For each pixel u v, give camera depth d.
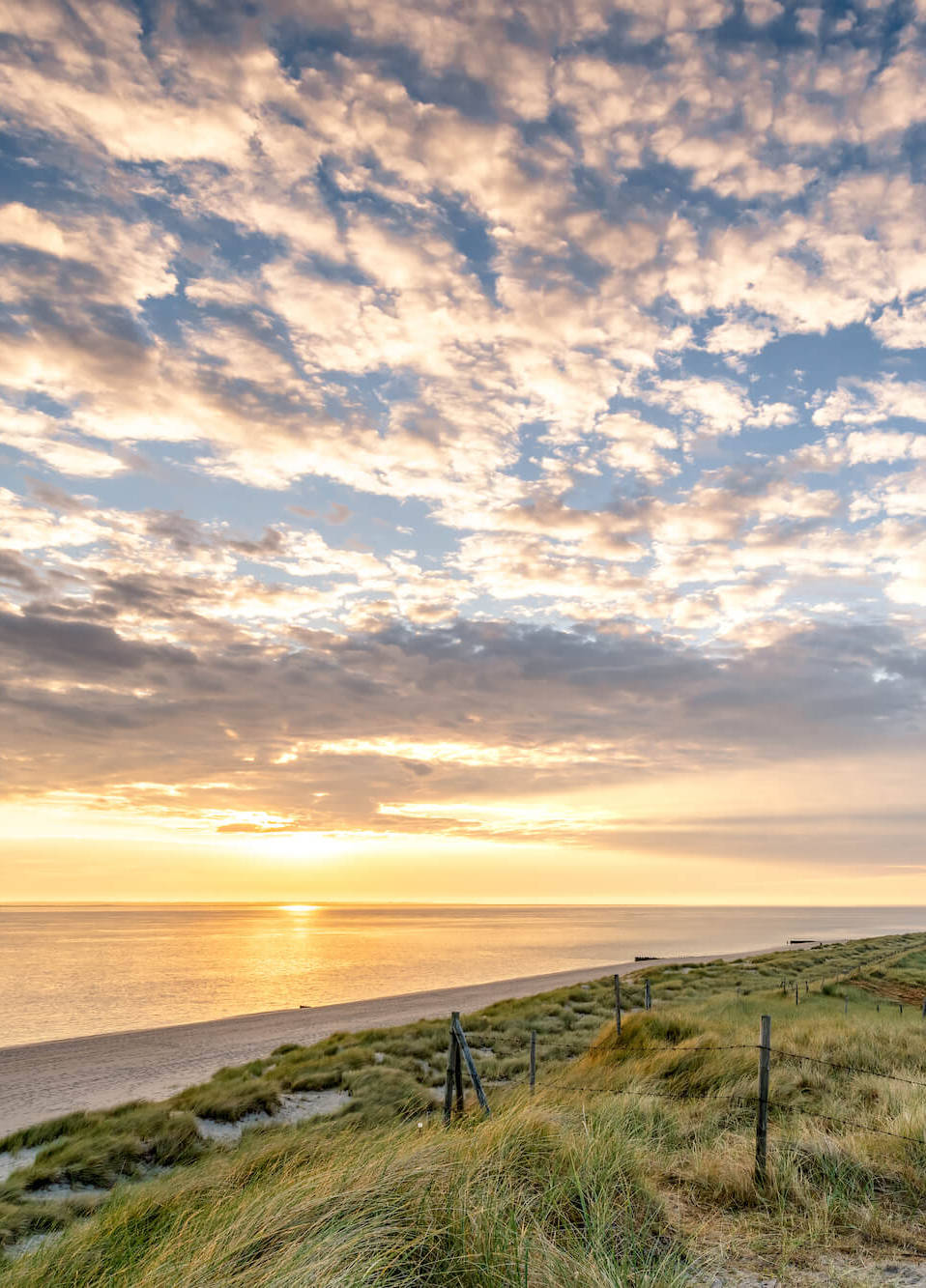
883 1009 24.86
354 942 153.38
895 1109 8.52
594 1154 6.06
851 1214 5.51
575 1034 24.62
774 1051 11.86
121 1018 50.09
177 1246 4.55
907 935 92.62
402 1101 14.62
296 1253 4.09
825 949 66.62
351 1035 29.34
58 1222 9.20
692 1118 8.41
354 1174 5.38
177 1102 17.80
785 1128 7.86
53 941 152.62
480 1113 8.77
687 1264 4.45
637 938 167.88
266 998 61.19
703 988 35.97
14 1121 21.41
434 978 76.25
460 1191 4.96
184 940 159.50
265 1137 12.89
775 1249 4.94
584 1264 4.26
